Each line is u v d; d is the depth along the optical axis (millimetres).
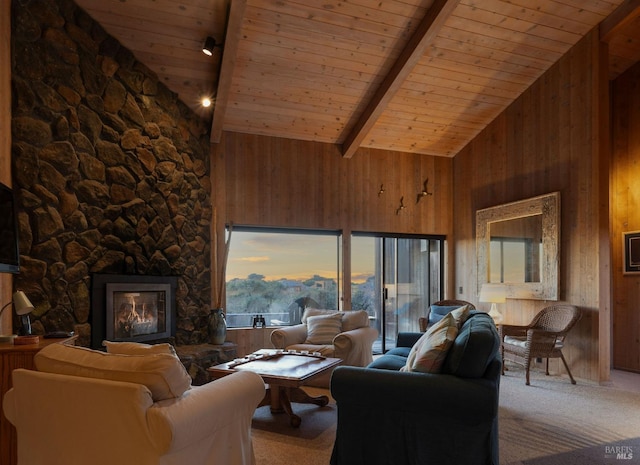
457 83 5527
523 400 4008
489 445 2250
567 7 4551
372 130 6203
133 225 4309
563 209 5078
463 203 6758
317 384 4441
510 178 5895
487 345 2316
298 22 4426
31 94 3336
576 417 3533
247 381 2307
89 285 3832
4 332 3029
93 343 3840
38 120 3387
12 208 2822
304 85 5258
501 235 5918
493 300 5348
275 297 6043
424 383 2301
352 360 4344
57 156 3523
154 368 1808
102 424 1770
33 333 3299
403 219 6648
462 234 6754
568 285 4977
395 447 2379
